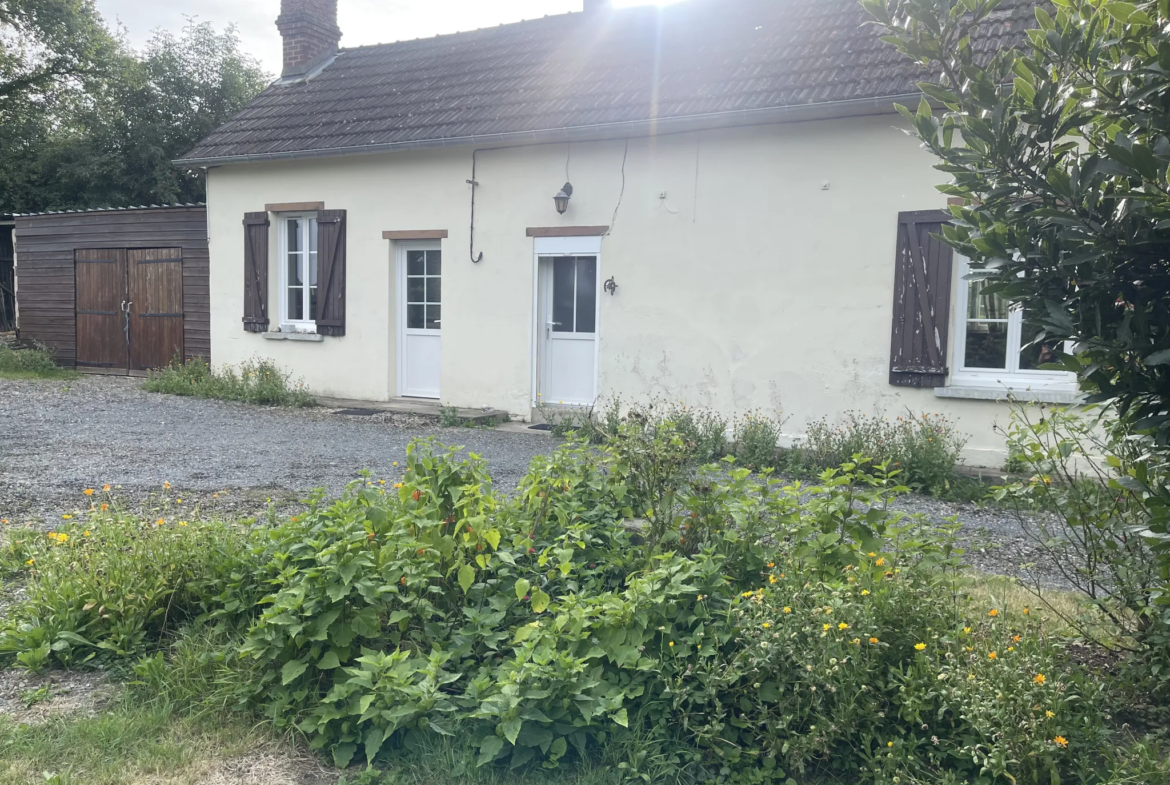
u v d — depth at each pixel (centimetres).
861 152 834
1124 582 349
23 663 347
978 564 504
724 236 909
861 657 301
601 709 290
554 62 1158
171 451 790
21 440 815
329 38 1459
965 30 270
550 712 298
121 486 638
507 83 1141
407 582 339
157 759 291
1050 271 257
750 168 891
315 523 379
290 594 322
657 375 954
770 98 855
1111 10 232
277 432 926
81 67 2748
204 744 301
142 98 2691
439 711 303
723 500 396
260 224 1213
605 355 984
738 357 906
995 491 392
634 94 979
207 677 338
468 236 1071
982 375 809
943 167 270
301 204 1188
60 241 1447
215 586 384
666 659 319
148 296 1363
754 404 899
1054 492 367
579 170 990
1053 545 408
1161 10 229
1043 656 309
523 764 291
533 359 1039
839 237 848
